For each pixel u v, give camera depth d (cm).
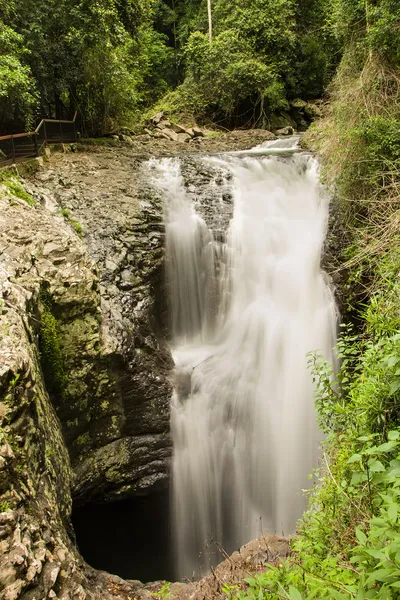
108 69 1243
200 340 817
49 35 1130
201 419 700
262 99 1839
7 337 378
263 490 705
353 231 764
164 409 674
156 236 772
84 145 1236
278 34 1883
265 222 877
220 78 1842
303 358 738
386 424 300
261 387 736
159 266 756
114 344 616
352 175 759
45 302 536
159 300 763
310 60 1959
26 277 514
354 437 309
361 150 742
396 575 146
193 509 691
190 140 1612
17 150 849
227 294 828
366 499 268
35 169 894
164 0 2620
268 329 775
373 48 786
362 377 359
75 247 614
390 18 743
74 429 595
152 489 670
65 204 780
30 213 655
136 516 696
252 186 959
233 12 1988
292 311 797
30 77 1096
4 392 333
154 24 2581
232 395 721
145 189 881
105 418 633
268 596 205
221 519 697
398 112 738
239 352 775
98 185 872
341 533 272
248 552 412
